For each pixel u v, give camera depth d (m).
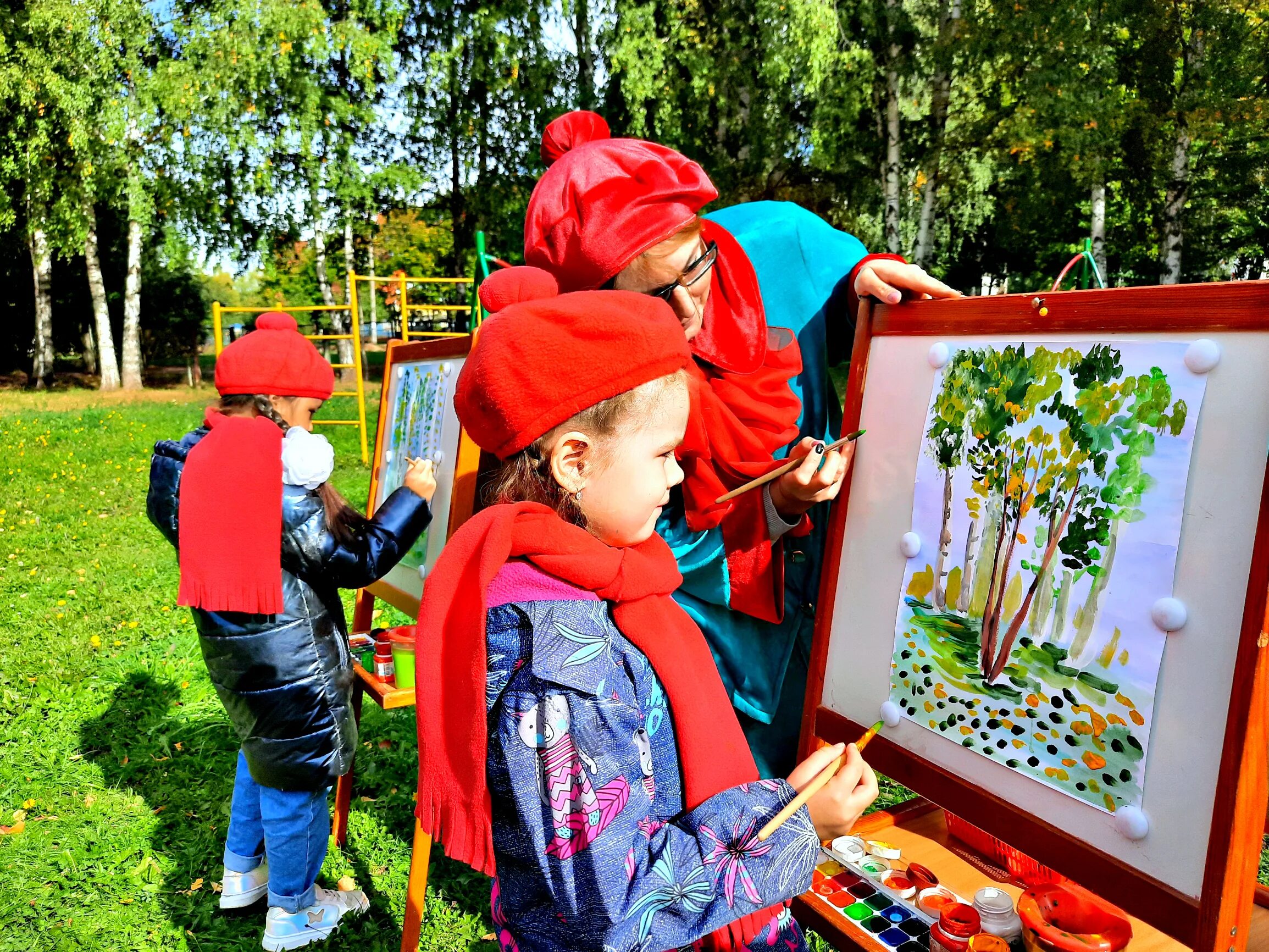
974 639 1.21
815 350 1.82
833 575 1.44
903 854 1.49
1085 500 1.07
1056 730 1.09
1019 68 13.35
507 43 14.45
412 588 2.40
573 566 0.93
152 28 16.25
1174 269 14.16
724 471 1.67
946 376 1.27
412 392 2.67
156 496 2.09
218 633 2.01
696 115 13.55
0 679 4.14
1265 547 0.88
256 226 17.36
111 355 21.59
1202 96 13.08
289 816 2.21
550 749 0.87
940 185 15.75
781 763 1.88
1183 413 0.97
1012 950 1.23
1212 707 0.93
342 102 15.41
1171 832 0.96
